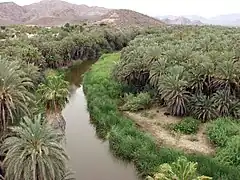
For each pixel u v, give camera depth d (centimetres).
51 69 7731
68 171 2844
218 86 4556
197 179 2461
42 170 2394
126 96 5391
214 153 3578
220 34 8162
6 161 2481
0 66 3014
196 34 8569
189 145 3800
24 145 2469
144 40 7994
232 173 3002
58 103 3944
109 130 4228
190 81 4609
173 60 5178
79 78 7606
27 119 2598
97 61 9188
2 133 2930
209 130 3944
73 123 4709
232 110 4291
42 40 9100
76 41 9650
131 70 5609
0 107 2898
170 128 4256
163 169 2562
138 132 3988
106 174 3325
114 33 12119
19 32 11725
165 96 4578
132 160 3512
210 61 4788
